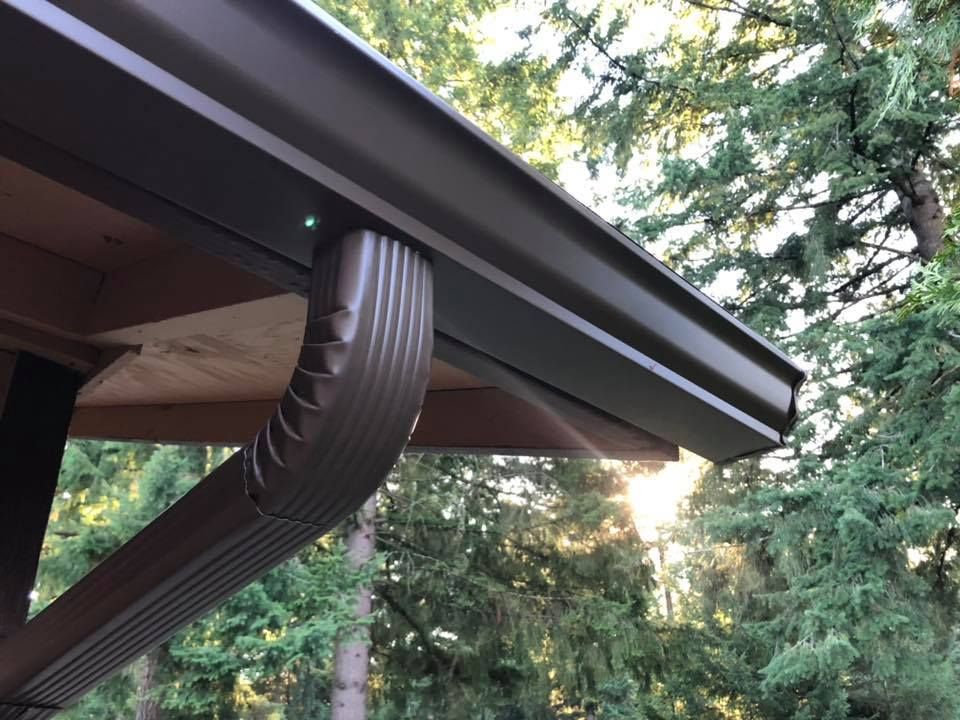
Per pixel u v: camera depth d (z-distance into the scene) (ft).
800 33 22.74
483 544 23.48
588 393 4.11
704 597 25.20
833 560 19.57
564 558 23.24
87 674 3.82
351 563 20.25
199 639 17.84
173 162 2.41
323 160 2.59
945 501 19.72
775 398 4.62
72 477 21.79
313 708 22.81
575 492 23.66
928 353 18.71
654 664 23.27
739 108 24.18
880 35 22.61
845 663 18.85
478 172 2.97
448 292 3.16
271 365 5.74
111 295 4.70
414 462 23.22
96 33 2.08
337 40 2.53
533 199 3.16
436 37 24.68
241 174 2.45
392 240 2.76
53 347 4.86
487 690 23.08
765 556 23.53
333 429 2.50
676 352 3.96
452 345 3.65
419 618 23.13
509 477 24.14
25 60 2.06
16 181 3.82
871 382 20.79
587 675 22.27
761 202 24.61
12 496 4.71
